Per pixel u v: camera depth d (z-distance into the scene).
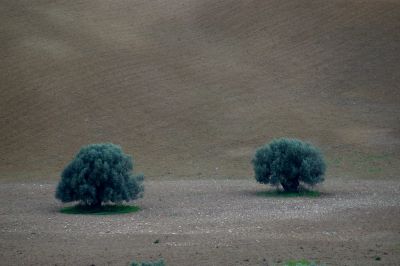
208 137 105.25
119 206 55.72
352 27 155.88
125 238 40.03
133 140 104.06
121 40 152.25
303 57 143.38
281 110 116.31
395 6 165.62
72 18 164.25
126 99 121.88
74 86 126.50
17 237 40.88
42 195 65.38
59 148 100.56
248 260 32.72
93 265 32.06
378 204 54.03
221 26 162.25
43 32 153.50
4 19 159.25
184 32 158.88
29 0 174.88
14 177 85.12
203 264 31.97
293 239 38.72
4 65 134.00
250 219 47.66
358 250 34.94
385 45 145.88
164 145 101.88
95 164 53.59
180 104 120.31
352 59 140.75
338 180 76.44
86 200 53.50
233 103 120.69
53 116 113.62
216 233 41.50
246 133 106.19
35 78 128.75
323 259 32.66
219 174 84.56
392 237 38.81
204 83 131.00
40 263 32.75
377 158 90.38
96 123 111.12
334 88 127.56
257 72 136.75
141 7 175.00
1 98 119.44
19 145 102.19
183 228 43.91
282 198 60.69
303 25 159.38
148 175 84.75
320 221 45.75
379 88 126.38
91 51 144.62
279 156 65.50
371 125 107.69
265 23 162.12
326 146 98.00
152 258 33.53
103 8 173.38
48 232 42.75
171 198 61.66
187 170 87.88
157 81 131.00
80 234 41.78
